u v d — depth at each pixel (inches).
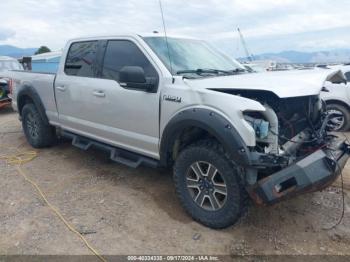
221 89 123.0
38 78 212.7
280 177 110.6
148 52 147.0
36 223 133.7
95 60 172.6
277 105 121.5
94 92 168.2
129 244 120.0
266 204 112.8
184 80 132.5
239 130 112.9
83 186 168.7
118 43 162.6
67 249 117.1
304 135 134.6
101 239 122.9
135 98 147.3
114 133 163.0
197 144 128.0
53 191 163.3
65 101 191.5
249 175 115.0
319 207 145.7
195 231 127.7
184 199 135.1
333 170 113.2
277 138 116.8
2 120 356.2
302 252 115.9
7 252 115.6
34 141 228.5
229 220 122.0
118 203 150.1
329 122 152.9
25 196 158.1
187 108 126.9
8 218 138.0
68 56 192.2
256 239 122.9
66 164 200.5
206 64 158.6
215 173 123.6
